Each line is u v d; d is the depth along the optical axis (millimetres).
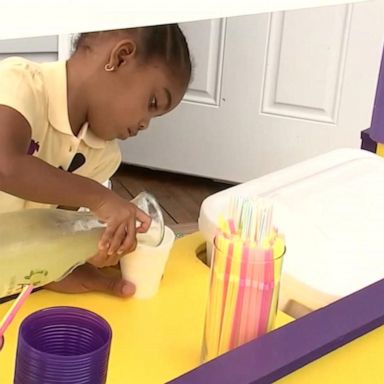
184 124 2428
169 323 788
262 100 2322
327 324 667
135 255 799
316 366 645
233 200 729
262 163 2404
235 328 688
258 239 676
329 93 2252
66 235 729
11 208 902
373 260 841
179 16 393
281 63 2256
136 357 725
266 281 674
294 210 911
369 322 679
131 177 2529
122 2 368
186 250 939
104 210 740
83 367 560
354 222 910
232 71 2305
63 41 1685
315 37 2193
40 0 339
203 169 2475
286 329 655
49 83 869
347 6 2131
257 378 586
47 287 819
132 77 817
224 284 680
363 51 2172
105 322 602
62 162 934
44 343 603
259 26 2223
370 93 2209
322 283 792
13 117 764
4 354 704
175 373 710
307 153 2346
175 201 2402
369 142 1239
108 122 874
